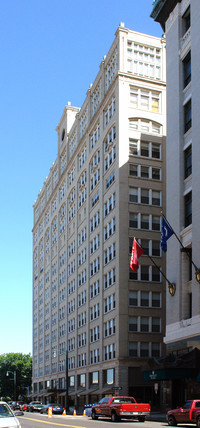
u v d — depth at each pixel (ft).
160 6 151.74
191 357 115.75
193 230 123.13
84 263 225.15
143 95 192.95
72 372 234.99
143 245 180.04
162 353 172.86
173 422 91.66
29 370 464.65
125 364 167.84
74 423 101.86
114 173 188.34
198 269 118.11
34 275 371.35
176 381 128.98
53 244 305.94
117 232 178.91
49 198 322.34
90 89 231.09
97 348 195.72
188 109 136.56
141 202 183.01
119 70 191.42
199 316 116.37
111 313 180.34
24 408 234.58
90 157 224.33
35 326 354.33
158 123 191.72
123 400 113.09
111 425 92.48
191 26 134.62
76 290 236.43
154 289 177.37
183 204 133.39
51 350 292.61
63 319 265.75
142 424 96.32
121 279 174.40
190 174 131.95
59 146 297.12
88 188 223.71
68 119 280.92
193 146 127.03
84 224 228.84
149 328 173.78
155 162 188.14
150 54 199.21
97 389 191.21
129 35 197.36
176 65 142.61
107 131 200.34
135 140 187.62
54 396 274.16
